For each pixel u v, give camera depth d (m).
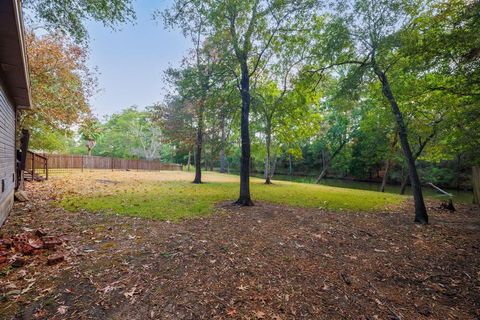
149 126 38.75
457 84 6.25
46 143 15.82
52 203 6.62
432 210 8.03
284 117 13.28
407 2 5.98
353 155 26.41
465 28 5.00
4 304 2.20
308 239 4.48
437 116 10.10
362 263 3.53
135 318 2.12
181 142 15.12
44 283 2.58
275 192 11.19
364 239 4.64
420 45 5.64
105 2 4.85
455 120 7.80
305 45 8.30
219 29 7.08
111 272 2.88
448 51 5.38
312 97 10.49
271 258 3.54
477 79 5.33
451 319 2.30
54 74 11.95
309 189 13.05
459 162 18.62
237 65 7.93
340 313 2.32
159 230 4.58
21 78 4.95
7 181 5.24
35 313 2.11
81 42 5.55
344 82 7.36
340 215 6.61
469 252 4.05
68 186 10.30
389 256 3.83
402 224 5.88
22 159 7.78
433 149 12.35
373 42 6.35
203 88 7.43
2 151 4.62
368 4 6.20
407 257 3.81
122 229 4.54
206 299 2.44
